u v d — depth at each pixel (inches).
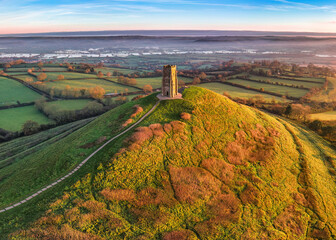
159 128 2620.6
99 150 2474.2
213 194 2084.2
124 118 2979.8
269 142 2893.7
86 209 1802.4
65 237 1604.3
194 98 3203.7
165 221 1809.8
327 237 1925.4
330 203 2277.3
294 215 2076.8
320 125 4001.0
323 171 2731.3
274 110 4985.2
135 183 2028.8
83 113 5649.6
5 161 3164.4
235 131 2878.9
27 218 1761.8
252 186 2239.2
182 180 2123.5
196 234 1771.7
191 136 2605.8
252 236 1812.3
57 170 2308.1
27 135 4694.9
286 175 2501.2
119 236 1665.8
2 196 2112.5
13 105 6176.2
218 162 2404.0
